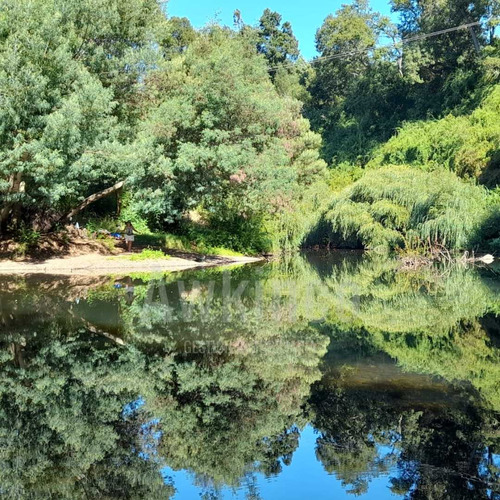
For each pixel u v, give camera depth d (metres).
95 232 25.41
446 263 26.53
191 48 28.38
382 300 14.64
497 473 4.50
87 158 18.50
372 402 6.27
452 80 55.34
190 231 29.94
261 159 23.20
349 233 31.73
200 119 22.03
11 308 12.35
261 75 32.12
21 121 17.59
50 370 7.63
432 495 4.16
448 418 5.77
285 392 6.67
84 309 12.30
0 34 17.91
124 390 6.79
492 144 36.00
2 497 4.27
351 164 58.66
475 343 9.33
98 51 20.42
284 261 28.14
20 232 22.23
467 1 54.38
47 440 5.38
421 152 44.84
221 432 5.53
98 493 4.32
